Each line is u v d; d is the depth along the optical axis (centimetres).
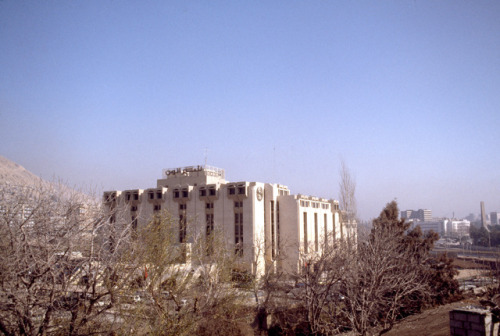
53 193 1730
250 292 3572
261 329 3466
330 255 3688
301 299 3525
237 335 2825
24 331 1395
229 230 7562
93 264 1630
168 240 2208
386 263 2923
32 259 1462
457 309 1648
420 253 3934
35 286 1471
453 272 4425
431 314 3528
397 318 3672
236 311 2839
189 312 2250
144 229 2094
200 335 2503
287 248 6731
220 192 7800
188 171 9288
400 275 3078
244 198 7556
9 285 1395
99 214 1714
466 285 5712
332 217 9444
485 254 11312
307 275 3409
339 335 3098
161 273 2089
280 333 3491
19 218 1559
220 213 7731
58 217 1605
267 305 3612
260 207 7700
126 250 1761
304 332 3388
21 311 1387
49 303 1433
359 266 2928
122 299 1714
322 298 3334
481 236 16812
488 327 1555
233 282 2902
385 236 3694
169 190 8200
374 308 2931
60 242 1509
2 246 1448
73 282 1639
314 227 8606
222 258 2856
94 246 1644
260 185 7812
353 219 3878
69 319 1564
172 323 2042
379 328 3131
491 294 3384
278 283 4169
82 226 1648
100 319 1659
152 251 2061
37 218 1529
